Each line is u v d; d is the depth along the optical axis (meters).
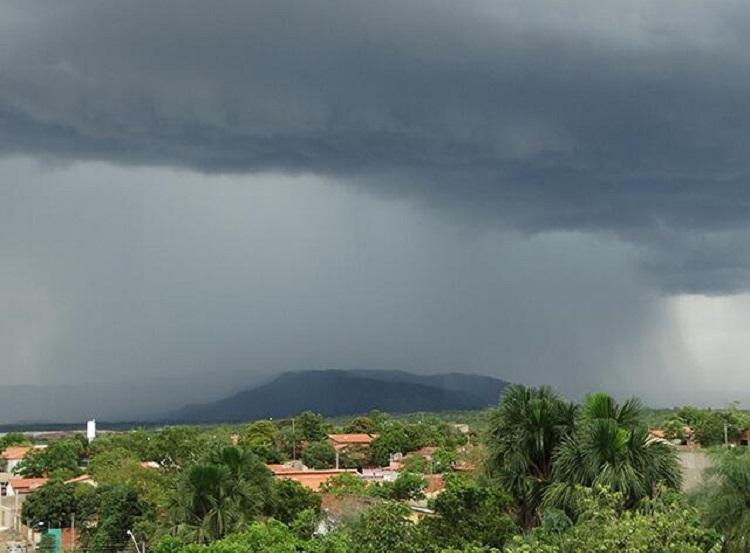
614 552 27.42
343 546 48.06
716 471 43.53
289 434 168.88
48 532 103.88
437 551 40.91
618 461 44.12
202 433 191.50
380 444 160.12
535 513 47.91
